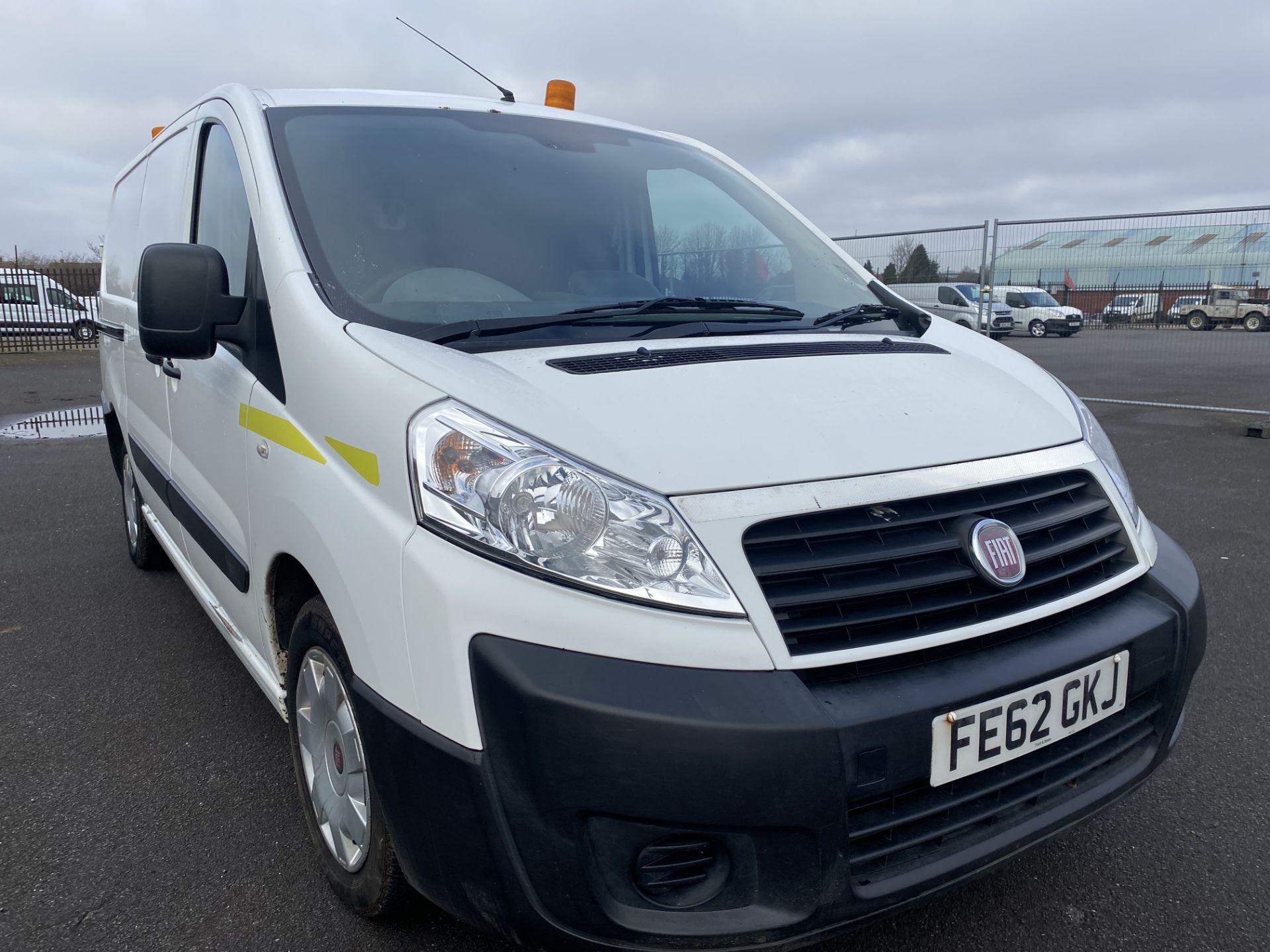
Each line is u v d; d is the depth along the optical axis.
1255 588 4.57
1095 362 11.58
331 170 2.51
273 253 2.29
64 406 12.45
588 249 2.68
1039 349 11.94
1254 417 10.21
